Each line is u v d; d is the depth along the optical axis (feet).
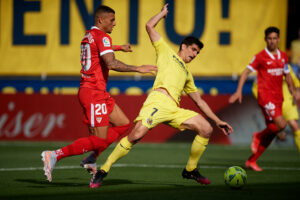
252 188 59.52
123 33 149.89
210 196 52.16
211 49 146.61
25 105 148.87
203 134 60.95
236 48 145.89
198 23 147.43
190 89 63.93
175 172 79.41
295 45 150.41
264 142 84.33
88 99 60.75
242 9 145.48
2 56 155.84
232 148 131.54
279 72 84.89
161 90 61.57
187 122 60.95
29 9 155.43
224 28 146.30
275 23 144.15
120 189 58.29
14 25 155.94
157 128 144.36
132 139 59.47
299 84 91.45
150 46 149.18
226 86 144.77
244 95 140.87
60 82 153.07
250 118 140.05
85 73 61.41
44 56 154.40
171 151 121.90
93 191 56.24
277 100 84.89
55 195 52.95
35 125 148.15
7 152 117.39
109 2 150.92
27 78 154.51
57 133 147.13
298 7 150.51
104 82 61.82
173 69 61.77
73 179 68.85
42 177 71.05
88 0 152.87
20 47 155.63
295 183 65.36
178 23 148.15
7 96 149.48
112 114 64.54
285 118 87.04
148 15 149.28
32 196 52.21
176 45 148.15
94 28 61.31
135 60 149.38
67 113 147.23
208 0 146.92
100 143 61.05
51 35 154.51
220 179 70.08
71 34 153.79
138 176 73.36
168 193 54.34
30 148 127.75
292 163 97.71
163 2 148.66
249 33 145.28
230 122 140.67
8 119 149.18
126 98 144.05
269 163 97.55
